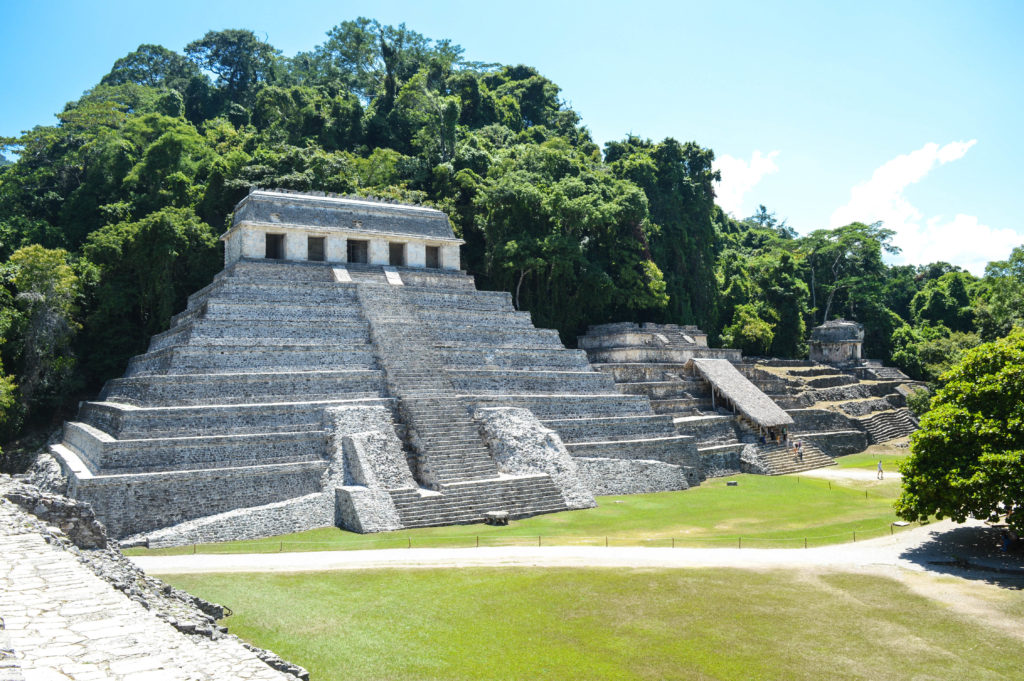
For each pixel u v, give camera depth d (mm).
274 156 70875
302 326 47156
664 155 89688
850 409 80062
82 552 19875
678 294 85000
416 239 57375
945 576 27562
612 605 23969
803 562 29391
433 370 47750
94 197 66188
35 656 11820
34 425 53062
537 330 56812
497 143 98625
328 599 24078
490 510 38656
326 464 38906
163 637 14344
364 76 111188
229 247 55469
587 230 77188
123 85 101250
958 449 31188
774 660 19891
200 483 35469
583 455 48594
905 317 133500
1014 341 33062
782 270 100125
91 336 55938
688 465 54250
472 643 20766
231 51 115875
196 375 39938
